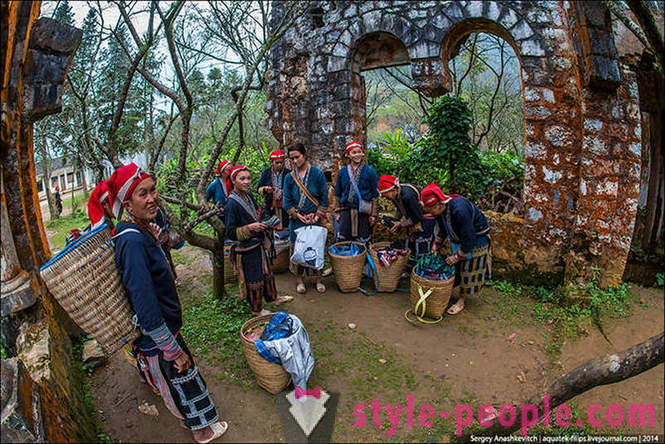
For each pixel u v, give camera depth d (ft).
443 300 13.23
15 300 7.91
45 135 18.83
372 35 17.44
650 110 11.58
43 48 8.95
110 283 6.98
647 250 12.38
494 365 11.22
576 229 13.55
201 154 37.73
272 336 10.03
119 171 7.08
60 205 36.63
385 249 16.65
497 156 20.26
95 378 10.36
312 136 19.72
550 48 13.64
